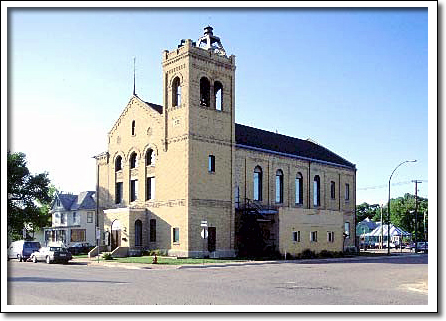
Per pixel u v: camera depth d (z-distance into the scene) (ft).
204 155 144.56
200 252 139.85
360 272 98.94
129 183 162.40
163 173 148.66
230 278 82.74
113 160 169.89
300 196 184.34
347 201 209.26
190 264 116.47
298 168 183.42
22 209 213.05
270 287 68.85
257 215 150.61
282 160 175.63
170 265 113.70
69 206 242.78
